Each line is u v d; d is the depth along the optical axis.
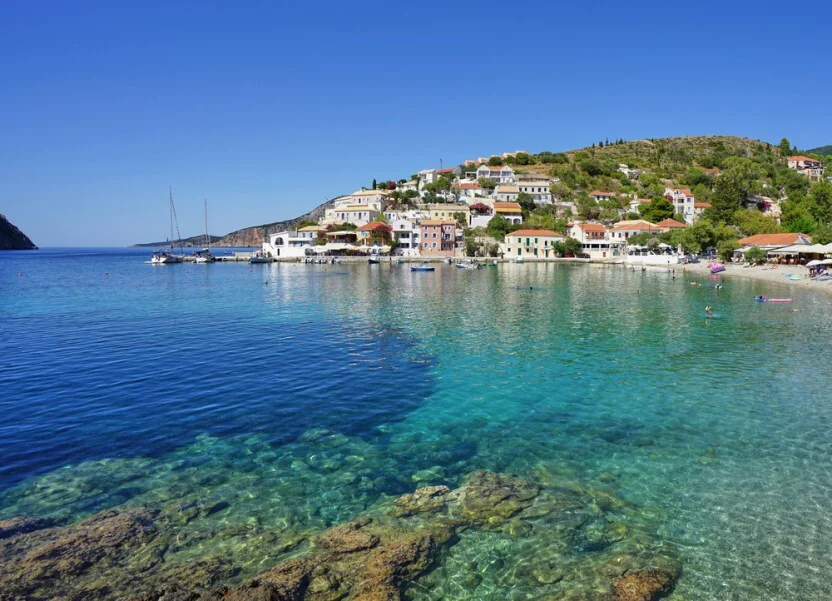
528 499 14.59
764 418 20.77
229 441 18.84
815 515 13.62
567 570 11.48
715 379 26.44
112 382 26.27
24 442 18.55
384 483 15.70
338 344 35.62
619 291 69.62
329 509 14.15
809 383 25.39
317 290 74.12
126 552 11.99
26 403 22.92
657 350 33.25
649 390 24.78
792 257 100.12
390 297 64.56
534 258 156.62
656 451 17.86
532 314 49.16
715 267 97.19
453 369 28.98
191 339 37.44
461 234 175.12
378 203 198.00
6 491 14.98
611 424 20.48
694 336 37.53
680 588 10.85
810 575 11.23
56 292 72.50
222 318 47.50
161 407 22.48
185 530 13.01
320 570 11.20
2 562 11.50
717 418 20.89
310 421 20.94
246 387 25.48
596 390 24.89
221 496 14.84
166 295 68.06
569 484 15.52
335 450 18.12
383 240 169.25
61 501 14.44
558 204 198.12
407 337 38.09
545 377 27.25
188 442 18.73
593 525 13.27
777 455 17.36
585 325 42.81
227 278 99.94
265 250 172.38
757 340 35.66
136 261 192.75
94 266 152.38
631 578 11.13
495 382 26.42
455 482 15.73
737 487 15.21
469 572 11.40
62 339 37.47
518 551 12.17
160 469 16.53
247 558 11.84
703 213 163.75
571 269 122.06
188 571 11.27
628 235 158.62
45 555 11.75
